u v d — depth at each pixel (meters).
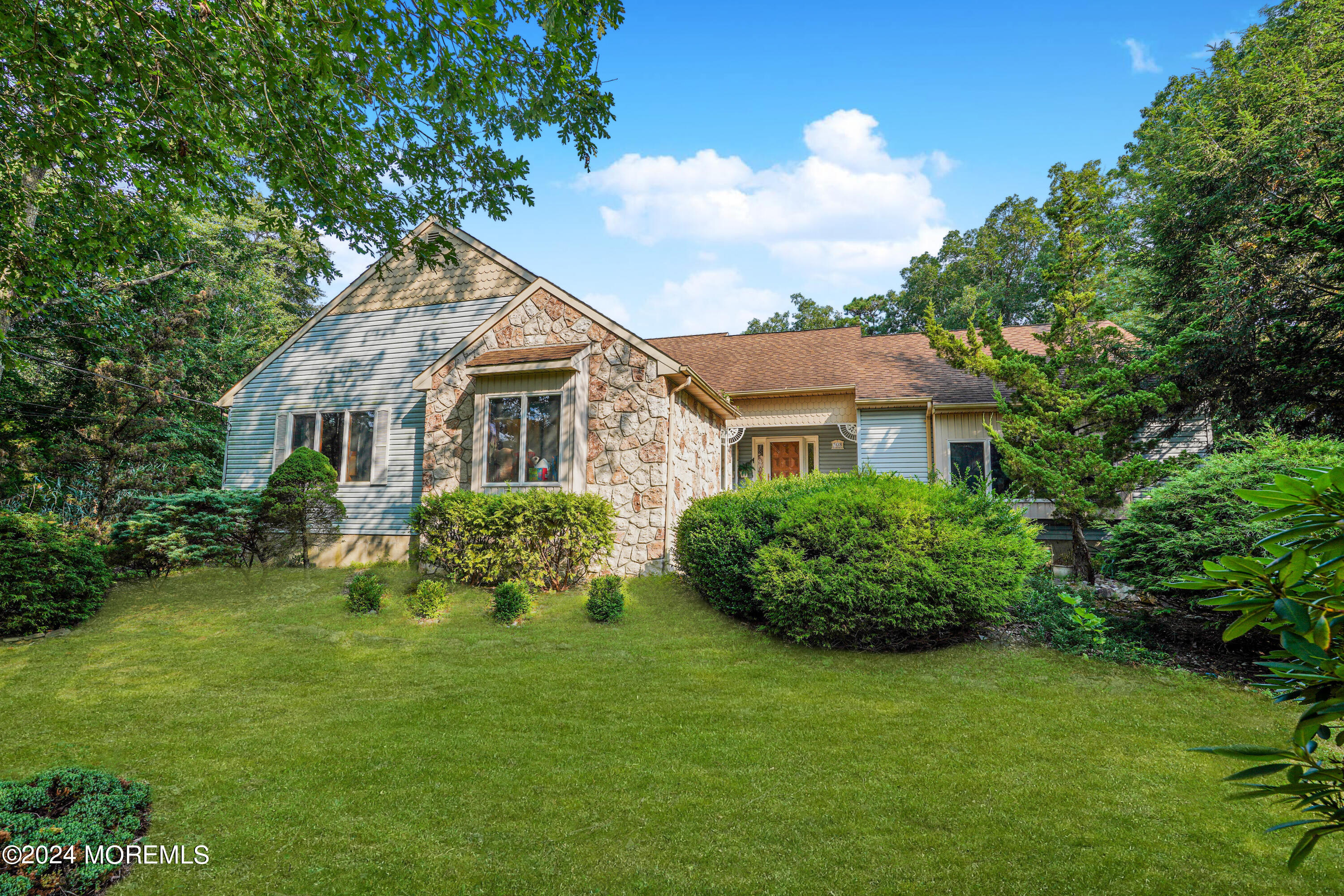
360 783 4.31
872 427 15.05
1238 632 1.47
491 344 12.34
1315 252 10.22
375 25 5.10
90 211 8.84
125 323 15.58
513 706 5.80
